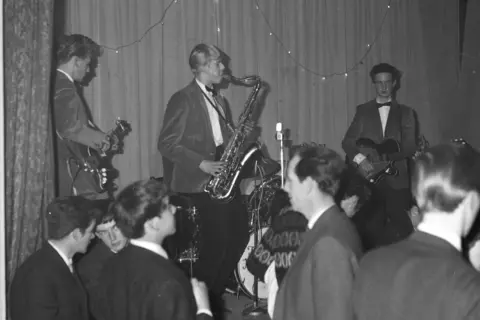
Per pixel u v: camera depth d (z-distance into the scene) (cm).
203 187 570
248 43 655
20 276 251
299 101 682
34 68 399
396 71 730
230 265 561
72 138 512
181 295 204
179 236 514
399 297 155
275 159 664
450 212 160
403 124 679
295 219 243
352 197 279
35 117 399
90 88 580
